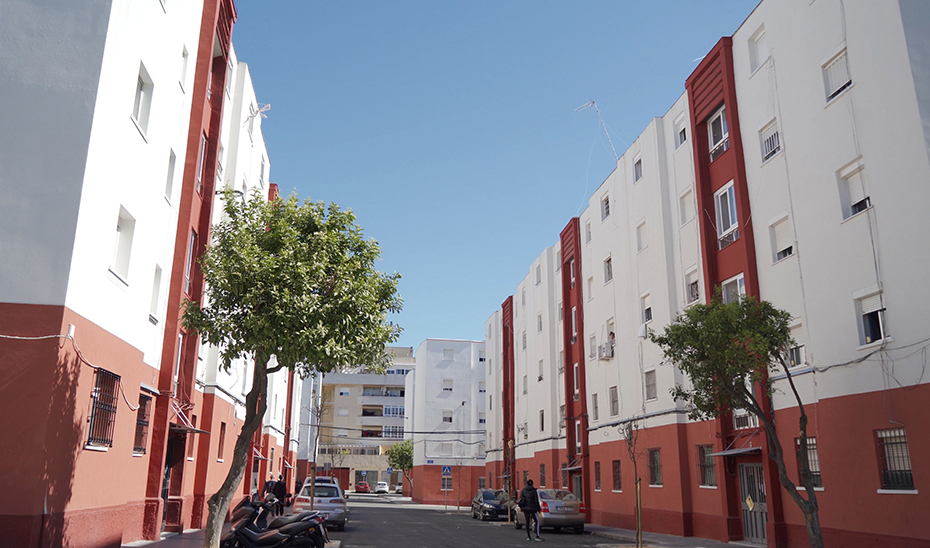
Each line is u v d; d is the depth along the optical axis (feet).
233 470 36.42
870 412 44.86
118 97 41.16
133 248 45.42
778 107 57.41
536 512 68.80
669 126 78.79
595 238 101.04
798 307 53.78
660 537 68.64
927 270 41.27
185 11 56.80
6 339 34.12
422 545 61.21
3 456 32.96
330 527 78.07
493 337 172.24
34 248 35.53
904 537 41.32
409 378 255.50
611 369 91.86
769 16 59.31
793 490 39.70
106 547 41.91
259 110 94.22
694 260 70.90
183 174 59.16
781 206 56.70
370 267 41.06
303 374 39.99
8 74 37.37
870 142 46.57
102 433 40.86
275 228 39.27
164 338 55.11
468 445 201.57
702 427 67.72
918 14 44.70
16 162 36.35
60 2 38.86
